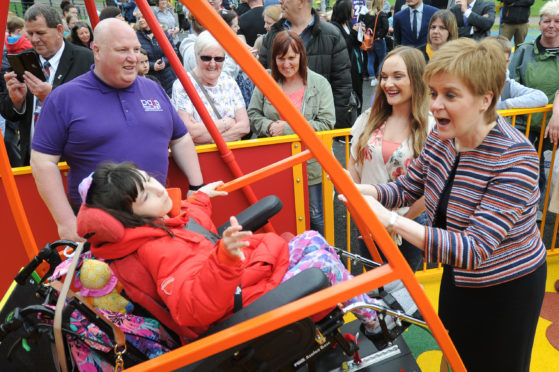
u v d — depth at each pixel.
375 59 8.16
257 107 3.35
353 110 5.17
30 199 2.57
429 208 1.67
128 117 2.26
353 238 3.84
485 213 1.41
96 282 1.44
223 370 1.36
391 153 2.27
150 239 1.45
